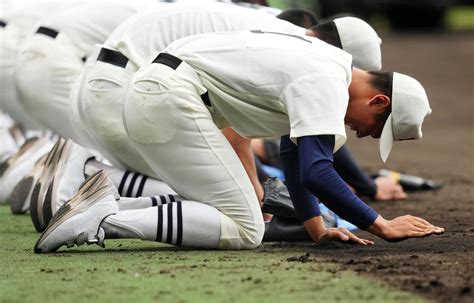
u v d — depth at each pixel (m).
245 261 17.91
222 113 18.69
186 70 18.44
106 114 20.39
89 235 18.62
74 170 21.83
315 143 17.52
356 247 19.52
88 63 21.09
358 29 20.02
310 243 20.06
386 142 18.45
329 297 15.06
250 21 19.80
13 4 29.34
